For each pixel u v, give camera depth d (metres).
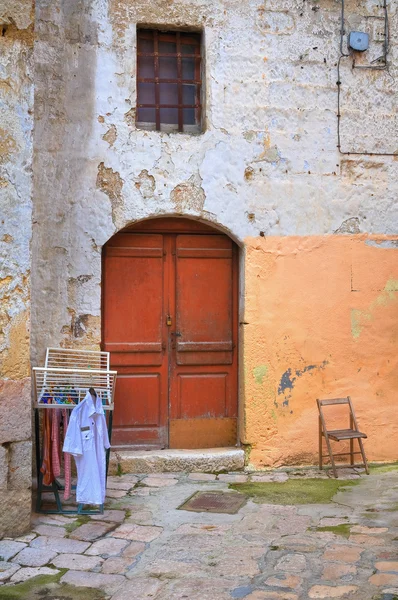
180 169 6.22
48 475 5.05
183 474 6.13
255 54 6.38
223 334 6.54
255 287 6.36
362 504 5.23
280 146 6.43
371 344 6.60
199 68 6.48
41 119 5.97
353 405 6.54
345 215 6.55
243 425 6.37
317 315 6.48
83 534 4.57
